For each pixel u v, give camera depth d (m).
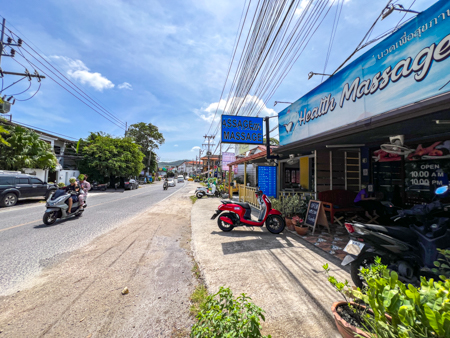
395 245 2.71
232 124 7.50
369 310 1.74
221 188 18.75
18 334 2.20
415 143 5.34
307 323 2.28
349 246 2.90
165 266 3.85
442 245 2.53
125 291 2.96
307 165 8.44
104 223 7.11
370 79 3.58
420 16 2.77
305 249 4.53
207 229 6.33
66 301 2.78
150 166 46.88
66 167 24.98
